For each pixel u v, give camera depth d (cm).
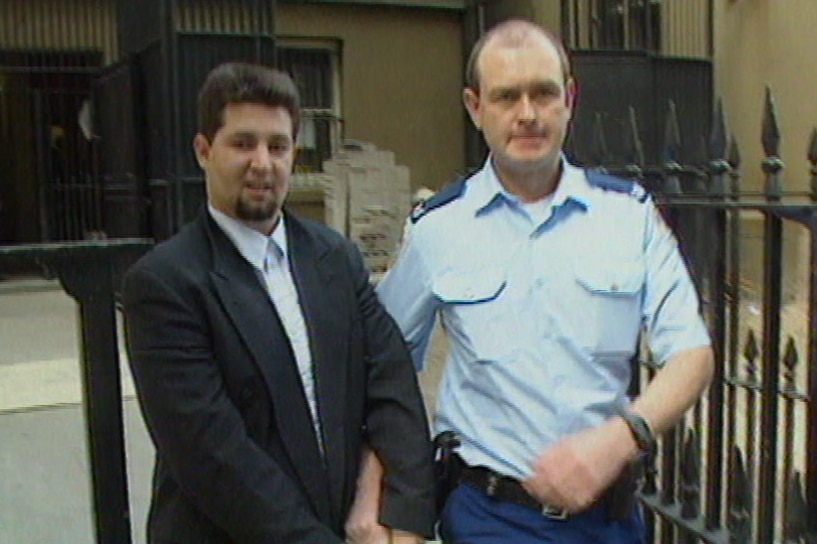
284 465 179
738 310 223
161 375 171
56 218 1129
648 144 807
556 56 191
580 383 190
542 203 198
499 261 197
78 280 166
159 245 181
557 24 1045
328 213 1093
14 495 400
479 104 199
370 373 196
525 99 189
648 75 928
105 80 975
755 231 276
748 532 220
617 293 189
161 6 757
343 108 1154
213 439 170
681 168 238
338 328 188
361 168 1098
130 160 879
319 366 184
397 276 212
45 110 1116
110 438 171
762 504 213
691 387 179
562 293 192
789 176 864
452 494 202
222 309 175
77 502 392
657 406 175
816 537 200
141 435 462
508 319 194
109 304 169
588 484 169
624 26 957
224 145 180
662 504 250
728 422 227
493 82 192
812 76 865
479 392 198
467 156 1199
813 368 197
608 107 920
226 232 182
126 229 915
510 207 199
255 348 176
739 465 221
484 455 196
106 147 998
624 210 196
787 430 211
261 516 170
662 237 196
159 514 186
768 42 905
